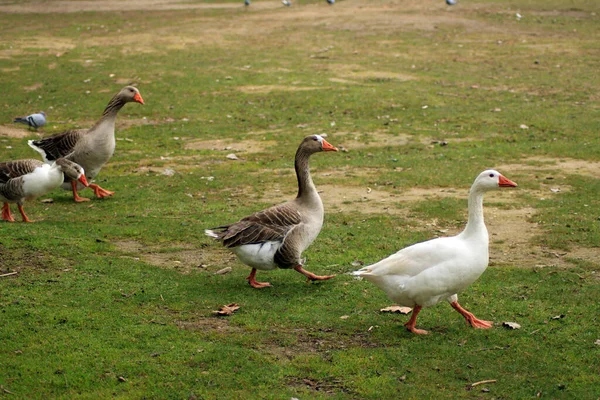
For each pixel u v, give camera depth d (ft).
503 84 68.69
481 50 85.10
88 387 18.92
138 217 35.27
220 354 20.61
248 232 25.36
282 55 83.35
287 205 26.32
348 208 36.50
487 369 19.81
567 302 24.31
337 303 24.62
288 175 43.39
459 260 21.11
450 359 20.42
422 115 58.13
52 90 68.80
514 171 42.78
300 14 113.70
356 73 73.72
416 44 88.99
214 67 77.30
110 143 39.65
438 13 110.11
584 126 53.62
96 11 121.60
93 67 78.13
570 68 75.15
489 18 105.29
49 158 39.78
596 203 36.32
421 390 18.76
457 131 53.31
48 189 34.58
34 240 29.89
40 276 26.43
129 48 88.89
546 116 56.70
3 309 23.40
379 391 18.69
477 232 21.58
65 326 22.43
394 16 108.47
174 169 45.34
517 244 30.71
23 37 96.22
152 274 27.14
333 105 61.72
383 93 65.05
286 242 25.52
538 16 106.32
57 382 19.07
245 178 42.88
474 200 21.65
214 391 18.71
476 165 44.37
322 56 82.43
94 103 64.18
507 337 21.75
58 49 88.22
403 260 21.43
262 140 52.24
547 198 37.40
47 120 58.85
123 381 19.16
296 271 28.02
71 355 20.51
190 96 65.92
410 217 34.86
